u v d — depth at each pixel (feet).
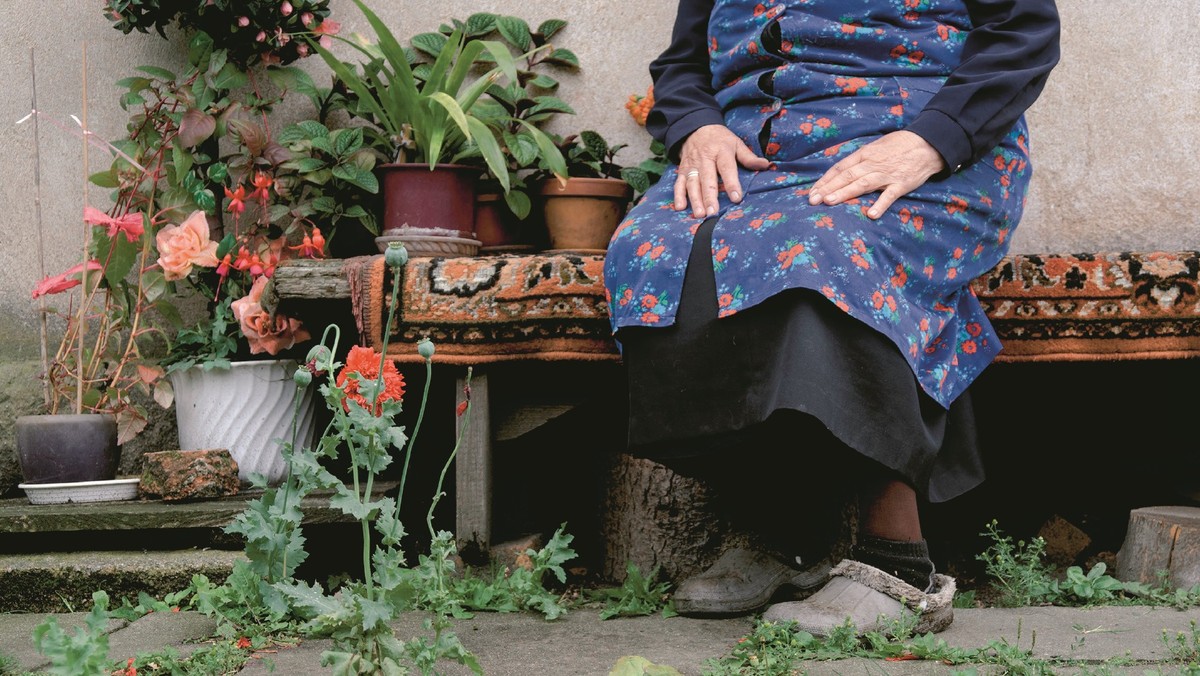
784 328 5.14
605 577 8.02
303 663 5.28
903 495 5.74
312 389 8.95
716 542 7.70
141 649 5.55
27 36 9.62
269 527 5.89
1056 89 9.18
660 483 7.77
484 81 8.79
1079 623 5.85
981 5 6.19
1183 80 8.97
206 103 9.48
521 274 7.33
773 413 5.02
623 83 9.77
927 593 5.68
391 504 4.65
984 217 5.97
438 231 8.64
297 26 9.51
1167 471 8.61
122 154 8.75
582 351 7.28
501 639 5.94
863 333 5.15
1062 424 8.86
